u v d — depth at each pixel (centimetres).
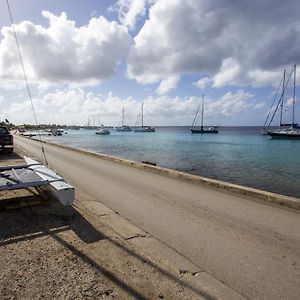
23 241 471
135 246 465
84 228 537
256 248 470
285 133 6994
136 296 327
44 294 323
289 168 2331
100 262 404
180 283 359
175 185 973
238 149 4422
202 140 7300
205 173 2019
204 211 673
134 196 811
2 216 595
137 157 3058
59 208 656
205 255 441
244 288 354
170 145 5325
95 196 804
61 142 6003
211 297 333
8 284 342
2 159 1627
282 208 705
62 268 384
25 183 626
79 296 321
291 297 338
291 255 447
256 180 1764
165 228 556
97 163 1536
